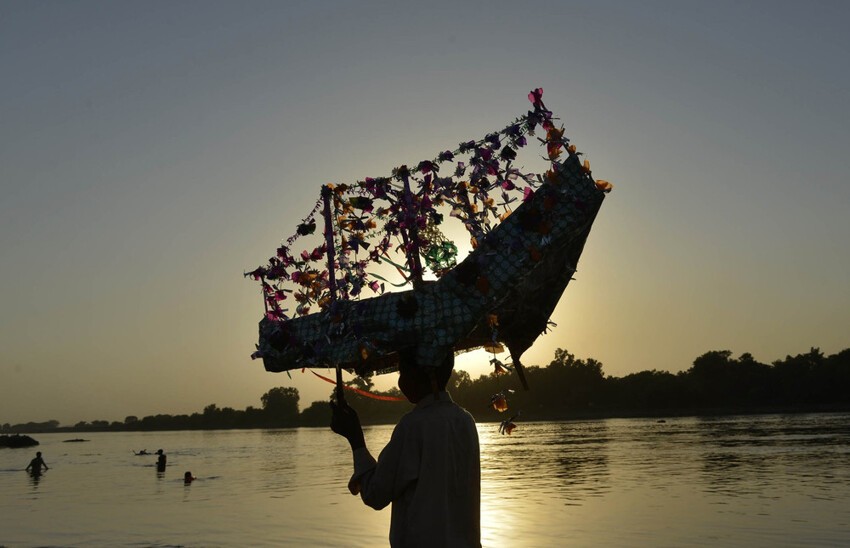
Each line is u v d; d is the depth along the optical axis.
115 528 20.89
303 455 66.69
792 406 156.50
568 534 17.16
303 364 3.74
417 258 3.72
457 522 3.37
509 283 3.43
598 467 37.03
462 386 154.75
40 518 23.61
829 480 26.98
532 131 3.61
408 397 3.70
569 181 3.49
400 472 3.38
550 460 43.66
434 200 3.77
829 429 70.12
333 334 3.65
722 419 123.94
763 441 53.41
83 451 94.56
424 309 3.48
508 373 3.91
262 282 3.96
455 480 3.40
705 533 16.81
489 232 3.50
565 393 184.50
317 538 17.97
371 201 3.83
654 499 23.19
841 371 152.50
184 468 50.62
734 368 168.50
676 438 63.78
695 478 29.41
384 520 20.75
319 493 29.86
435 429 3.41
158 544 17.88
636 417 166.50
